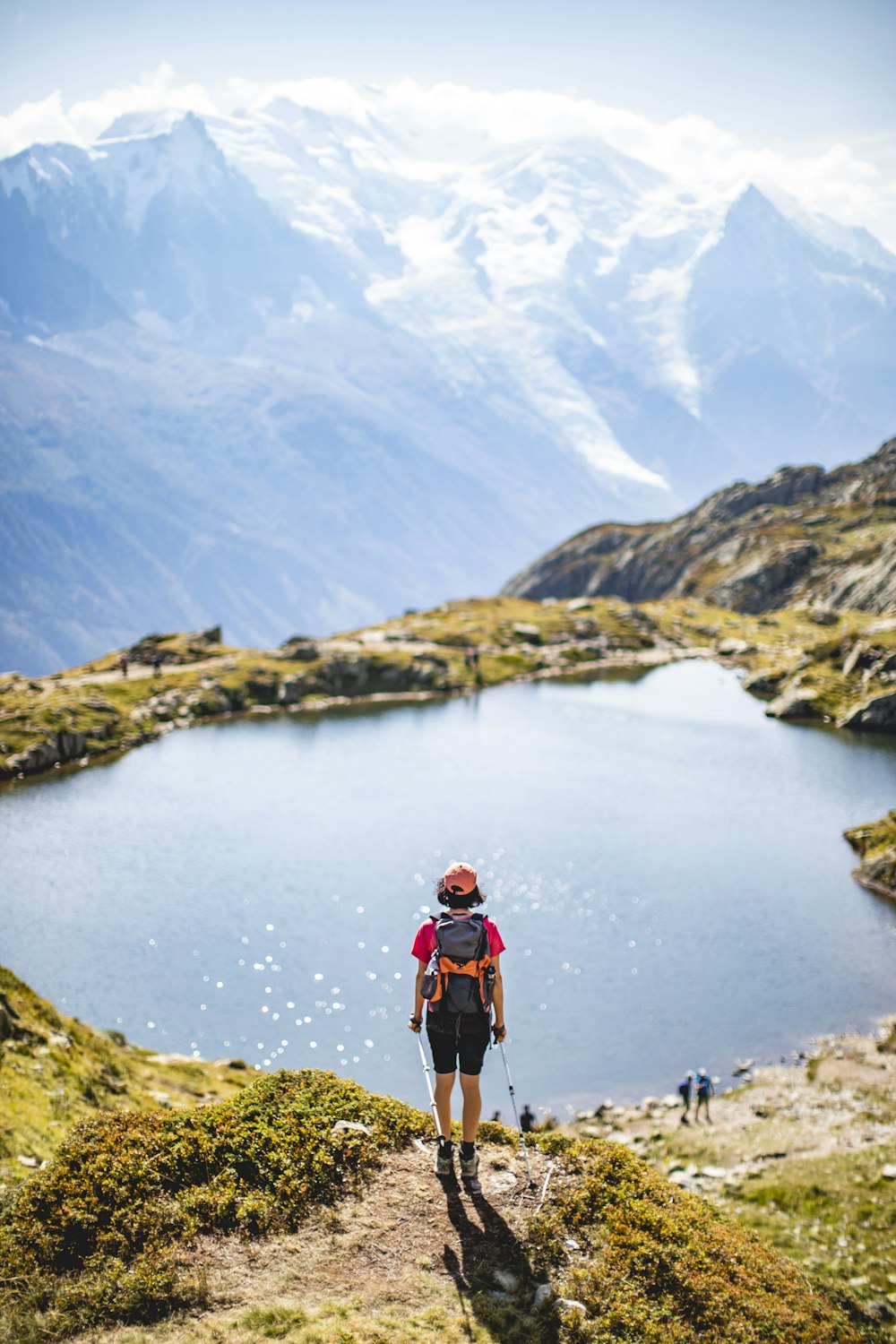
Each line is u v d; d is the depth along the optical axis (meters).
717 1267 11.09
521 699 143.50
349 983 52.22
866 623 178.38
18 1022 26.94
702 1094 36.41
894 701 120.12
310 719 131.38
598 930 58.75
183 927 59.62
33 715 112.12
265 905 63.31
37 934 58.72
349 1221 10.73
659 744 113.94
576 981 51.50
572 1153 12.59
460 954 10.74
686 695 145.00
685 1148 31.58
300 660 153.38
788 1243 21.94
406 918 61.31
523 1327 9.37
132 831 80.75
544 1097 40.22
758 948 55.97
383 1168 11.68
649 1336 9.55
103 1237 10.06
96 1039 30.84
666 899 64.00
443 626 182.75
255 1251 10.17
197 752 112.50
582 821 82.69
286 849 75.25
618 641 181.88
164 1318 9.13
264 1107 12.45
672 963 53.81
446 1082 10.99
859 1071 40.12
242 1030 46.91
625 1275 10.41
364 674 150.25
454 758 107.88
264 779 99.31
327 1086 13.15
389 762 106.31
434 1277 9.96
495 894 65.12
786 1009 48.19
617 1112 38.22
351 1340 8.81
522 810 86.31
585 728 123.75
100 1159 11.13
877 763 103.88
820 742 114.69
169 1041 45.91
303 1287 9.68
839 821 83.00
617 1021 46.72
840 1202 24.44
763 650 171.75
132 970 53.50
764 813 85.38
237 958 55.25
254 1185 11.13
